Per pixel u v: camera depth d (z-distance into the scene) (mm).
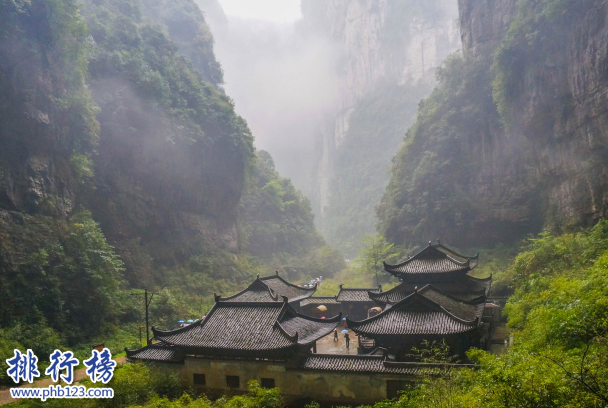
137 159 52906
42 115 37625
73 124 42000
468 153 64375
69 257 37000
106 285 38562
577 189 46188
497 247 57969
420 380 19125
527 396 10695
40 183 37438
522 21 51344
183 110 59844
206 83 71500
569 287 20625
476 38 66500
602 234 31734
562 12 45562
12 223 34344
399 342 23188
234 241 69938
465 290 31562
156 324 41969
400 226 69188
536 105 50312
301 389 21672
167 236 57469
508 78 53312
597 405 9609
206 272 59438
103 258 38500
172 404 19094
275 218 90250
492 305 38219
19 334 30172
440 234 63844
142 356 24641
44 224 36500
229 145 66812
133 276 49281
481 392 12039
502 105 55281
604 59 40531
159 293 46375
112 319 39375
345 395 21000
